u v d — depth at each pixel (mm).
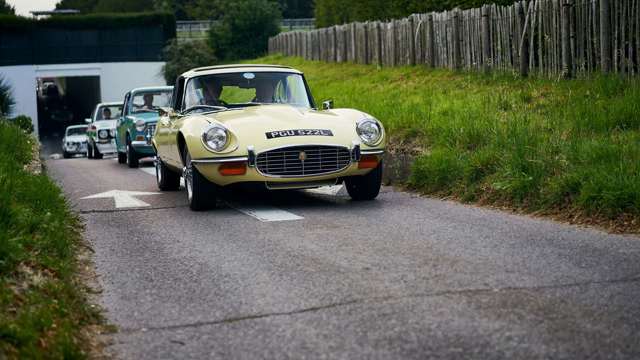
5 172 12016
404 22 31844
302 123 13047
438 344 6051
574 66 19594
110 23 71250
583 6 19078
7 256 7738
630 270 7891
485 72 24359
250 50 75250
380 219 11414
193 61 70188
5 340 5910
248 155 12500
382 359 5820
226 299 7551
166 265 9047
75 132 51688
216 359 6023
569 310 6703
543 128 14789
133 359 6129
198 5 115125
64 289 7492
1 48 68625
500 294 7246
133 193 16328
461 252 8992
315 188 14180
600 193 10508
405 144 17453
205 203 13070
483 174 13234
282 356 5996
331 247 9562
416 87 25938
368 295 7410
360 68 36875
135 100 25625
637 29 17094
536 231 10016
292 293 7613
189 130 13016
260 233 10711
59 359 5840
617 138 12891
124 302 7648
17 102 69688
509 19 22828
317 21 58250
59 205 11547
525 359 5684
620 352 5734
